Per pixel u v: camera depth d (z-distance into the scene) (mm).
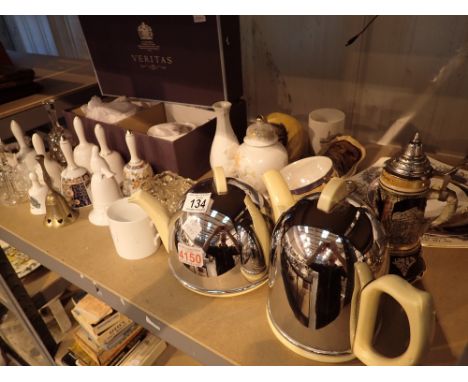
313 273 457
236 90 1005
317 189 668
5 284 1056
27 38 1819
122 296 653
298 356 534
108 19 1019
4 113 1021
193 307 618
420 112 976
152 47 998
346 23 952
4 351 1501
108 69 1122
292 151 883
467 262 648
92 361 1164
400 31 903
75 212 862
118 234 701
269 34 1074
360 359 471
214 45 906
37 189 872
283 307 525
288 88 1130
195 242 574
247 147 755
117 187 834
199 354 585
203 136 917
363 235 458
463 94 905
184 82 1010
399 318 548
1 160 967
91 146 947
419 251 586
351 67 1002
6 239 879
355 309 459
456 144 972
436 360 513
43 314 1216
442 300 586
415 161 512
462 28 838
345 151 858
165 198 833
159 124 1002
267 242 595
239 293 619
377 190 575
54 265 777
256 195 611
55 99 1130
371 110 1038
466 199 751
